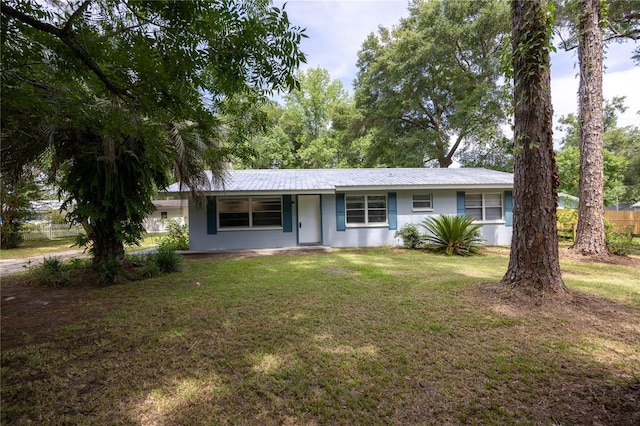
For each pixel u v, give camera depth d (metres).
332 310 4.28
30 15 2.97
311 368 2.74
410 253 10.17
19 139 5.48
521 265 4.54
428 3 19.55
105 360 2.96
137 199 7.21
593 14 8.20
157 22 3.00
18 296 5.40
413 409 2.17
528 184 4.47
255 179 12.70
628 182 29.89
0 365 2.89
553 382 2.44
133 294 5.36
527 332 3.38
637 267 7.09
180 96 3.95
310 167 27.66
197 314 4.23
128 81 3.67
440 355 2.92
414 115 23.06
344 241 11.78
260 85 3.63
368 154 25.02
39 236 18.81
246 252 10.69
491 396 2.29
